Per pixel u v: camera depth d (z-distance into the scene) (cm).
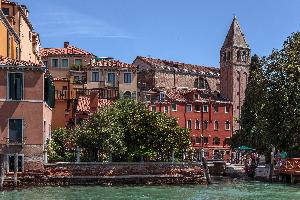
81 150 3778
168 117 4034
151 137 3862
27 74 3441
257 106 4494
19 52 4609
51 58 6700
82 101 5406
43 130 3466
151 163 3694
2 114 3388
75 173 3497
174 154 4034
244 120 6116
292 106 4184
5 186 3278
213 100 8100
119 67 6450
